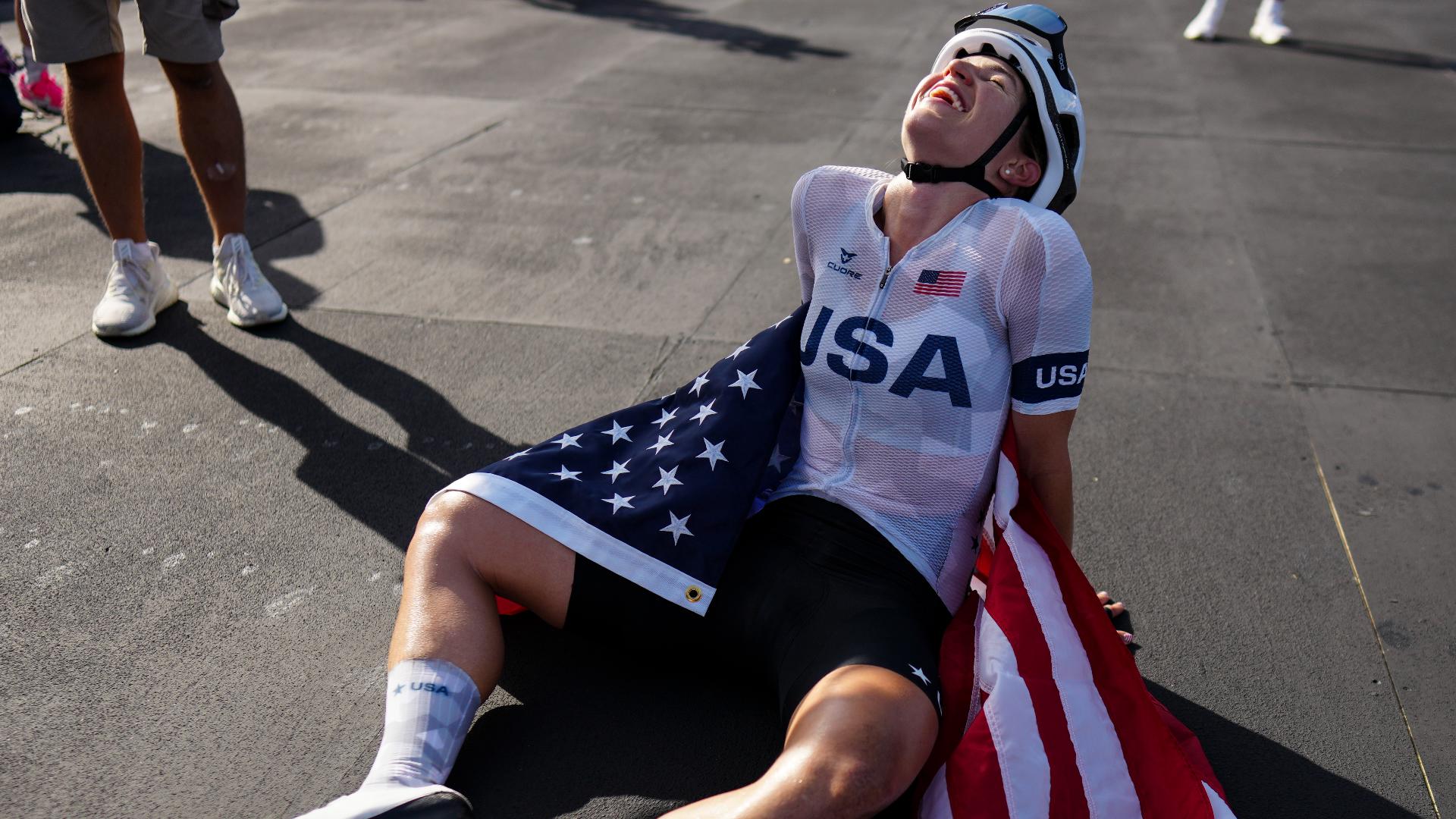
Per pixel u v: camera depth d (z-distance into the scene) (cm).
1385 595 266
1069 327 192
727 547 208
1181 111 698
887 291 203
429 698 189
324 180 546
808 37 895
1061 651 194
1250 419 345
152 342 378
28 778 205
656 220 504
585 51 835
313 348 377
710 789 208
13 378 351
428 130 632
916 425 202
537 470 216
